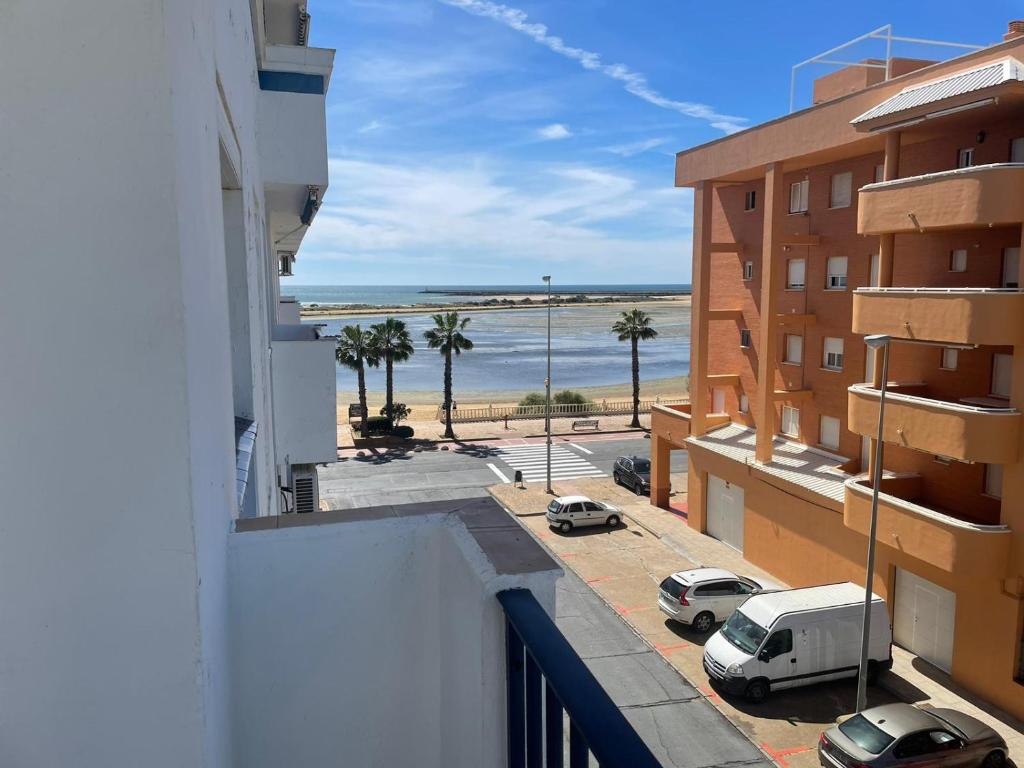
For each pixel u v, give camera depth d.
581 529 26.98
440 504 3.40
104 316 1.89
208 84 2.96
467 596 2.71
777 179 21.38
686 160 25.75
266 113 9.64
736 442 25.02
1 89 1.80
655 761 1.57
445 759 3.16
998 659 14.50
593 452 40.72
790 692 15.47
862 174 20.11
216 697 2.38
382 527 3.15
